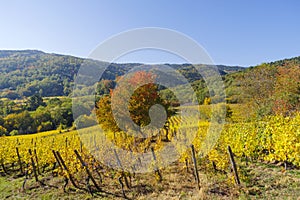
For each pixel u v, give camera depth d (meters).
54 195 8.29
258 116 22.05
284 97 22.97
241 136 10.26
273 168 8.26
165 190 7.34
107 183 8.87
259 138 9.66
